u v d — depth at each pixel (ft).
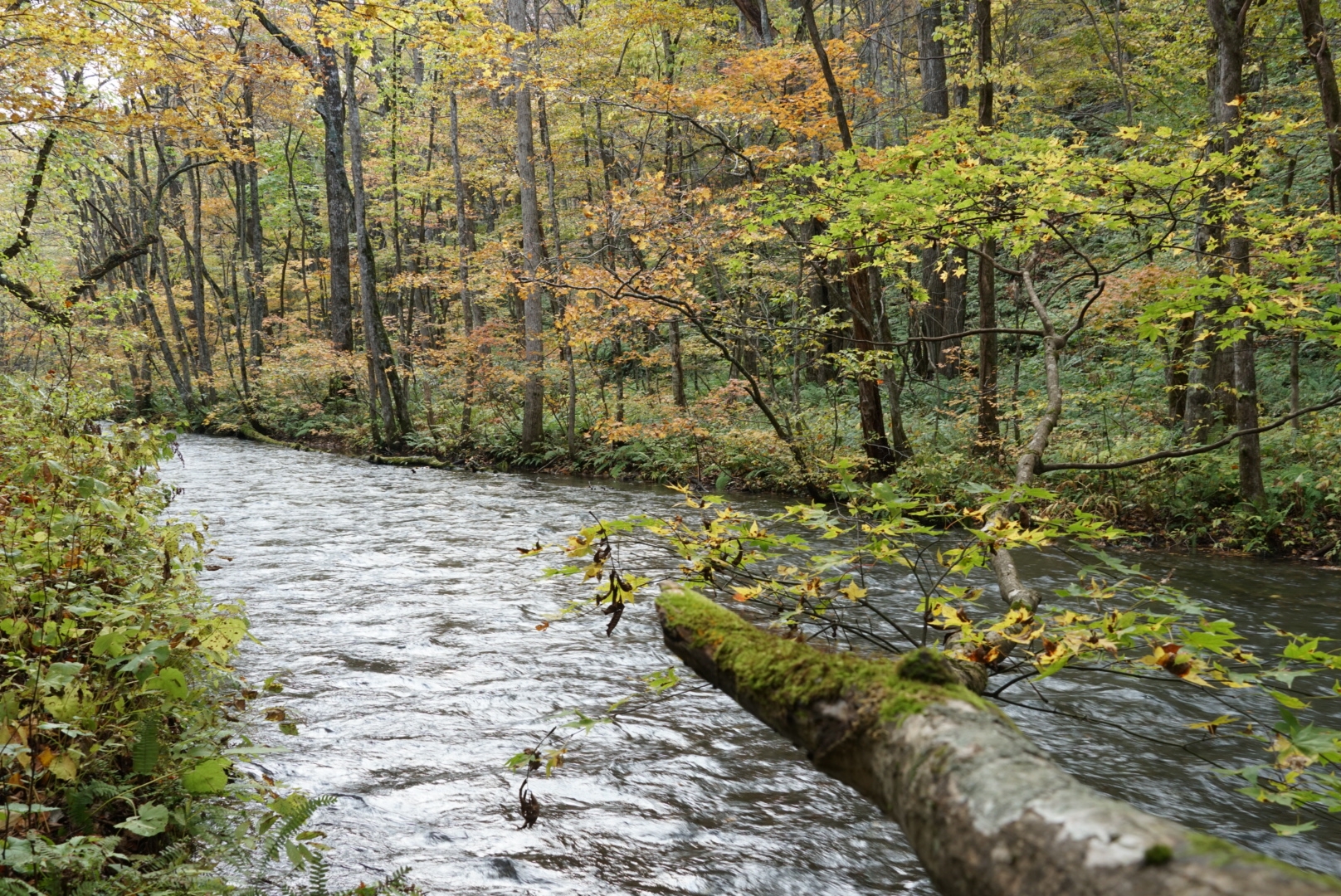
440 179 83.46
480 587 28.27
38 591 11.84
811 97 39.83
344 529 38.22
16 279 44.04
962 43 58.23
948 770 3.52
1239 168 18.24
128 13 33.22
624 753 16.44
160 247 102.22
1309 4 29.94
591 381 76.23
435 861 12.50
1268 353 49.78
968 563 9.68
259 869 11.31
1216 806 14.84
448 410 79.71
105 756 10.67
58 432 20.84
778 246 50.83
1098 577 27.99
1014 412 41.96
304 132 97.76
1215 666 8.27
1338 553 30.96
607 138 69.21
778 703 4.69
